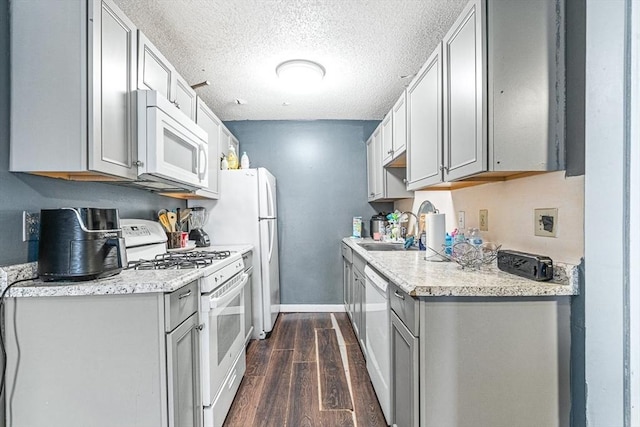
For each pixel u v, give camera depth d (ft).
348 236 12.53
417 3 5.85
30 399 4.12
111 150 4.59
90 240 4.25
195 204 9.73
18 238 4.33
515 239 5.12
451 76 5.18
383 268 5.43
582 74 3.94
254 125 12.43
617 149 1.83
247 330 8.93
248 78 8.77
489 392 4.03
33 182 4.56
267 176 10.18
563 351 4.03
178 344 4.43
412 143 6.98
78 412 4.14
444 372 4.01
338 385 7.10
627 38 1.77
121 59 4.83
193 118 7.62
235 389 6.68
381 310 5.90
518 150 4.23
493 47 4.22
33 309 4.10
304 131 12.46
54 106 4.21
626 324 1.80
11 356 4.09
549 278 4.09
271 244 10.36
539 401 4.04
